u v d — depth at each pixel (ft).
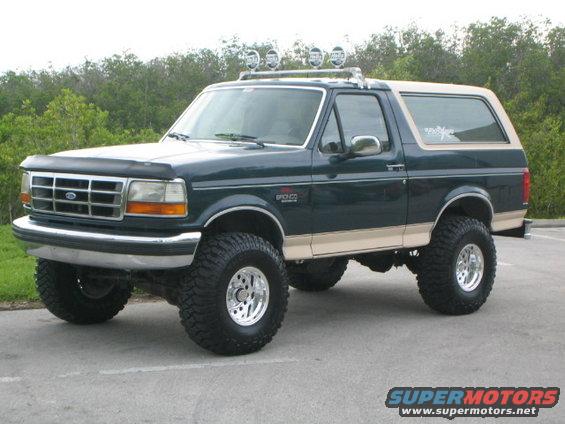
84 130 77.71
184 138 25.85
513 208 30.30
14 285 28.53
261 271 22.58
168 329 25.43
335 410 18.45
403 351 23.59
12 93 182.39
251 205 22.25
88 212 21.72
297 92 25.34
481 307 29.91
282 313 23.12
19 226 23.04
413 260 28.63
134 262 20.89
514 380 21.13
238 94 26.35
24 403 18.34
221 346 22.03
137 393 19.20
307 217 23.80
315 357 22.71
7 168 75.97
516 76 195.31
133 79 182.80
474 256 28.66
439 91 28.60
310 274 31.32
